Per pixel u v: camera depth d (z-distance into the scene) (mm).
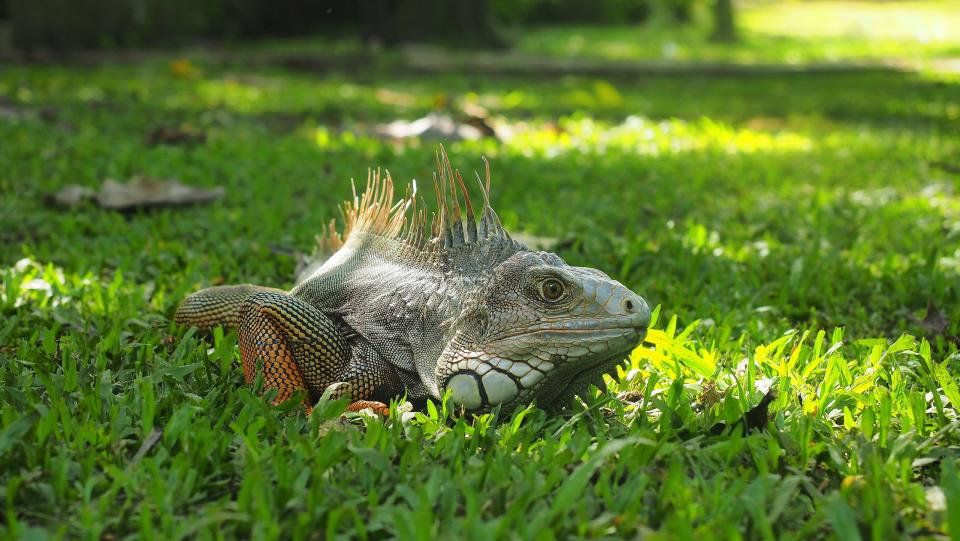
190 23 5332
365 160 2033
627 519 803
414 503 816
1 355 1021
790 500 839
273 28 6078
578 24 8461
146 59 4336
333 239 1115
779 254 1398
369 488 841
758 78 4738
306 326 958
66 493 833
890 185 1957
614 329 891
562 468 864
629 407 971
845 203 1732
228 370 998
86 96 2949
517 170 1959
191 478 835
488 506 826
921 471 887
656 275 1306
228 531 799
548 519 798
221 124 2559
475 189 1781
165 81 3512
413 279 980
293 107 2934
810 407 961
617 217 1600
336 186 1766
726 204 1752
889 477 854
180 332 1085
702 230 1428
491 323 911
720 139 2555
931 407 968
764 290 1244
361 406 938
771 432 905
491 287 917
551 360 899
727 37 7367
